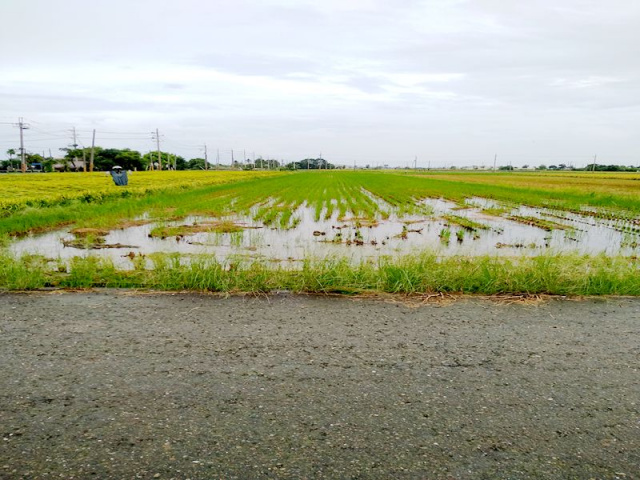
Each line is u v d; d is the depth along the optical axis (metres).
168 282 5.63
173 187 31.58
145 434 2.54
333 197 25.66
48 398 2.90
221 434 2.55
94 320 4.37
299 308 4.82
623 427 2.70
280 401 2.91
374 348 3.78
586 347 3.87
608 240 12.19
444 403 2.92
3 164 114.00
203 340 3.90
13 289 5.43
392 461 2.34
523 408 2.88
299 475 2.22
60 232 12.61
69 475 2.20
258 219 15.61
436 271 5.90
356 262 7.60
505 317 4.62
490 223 15.55
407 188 36.56
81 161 115.25
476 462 2.35
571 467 2.33
